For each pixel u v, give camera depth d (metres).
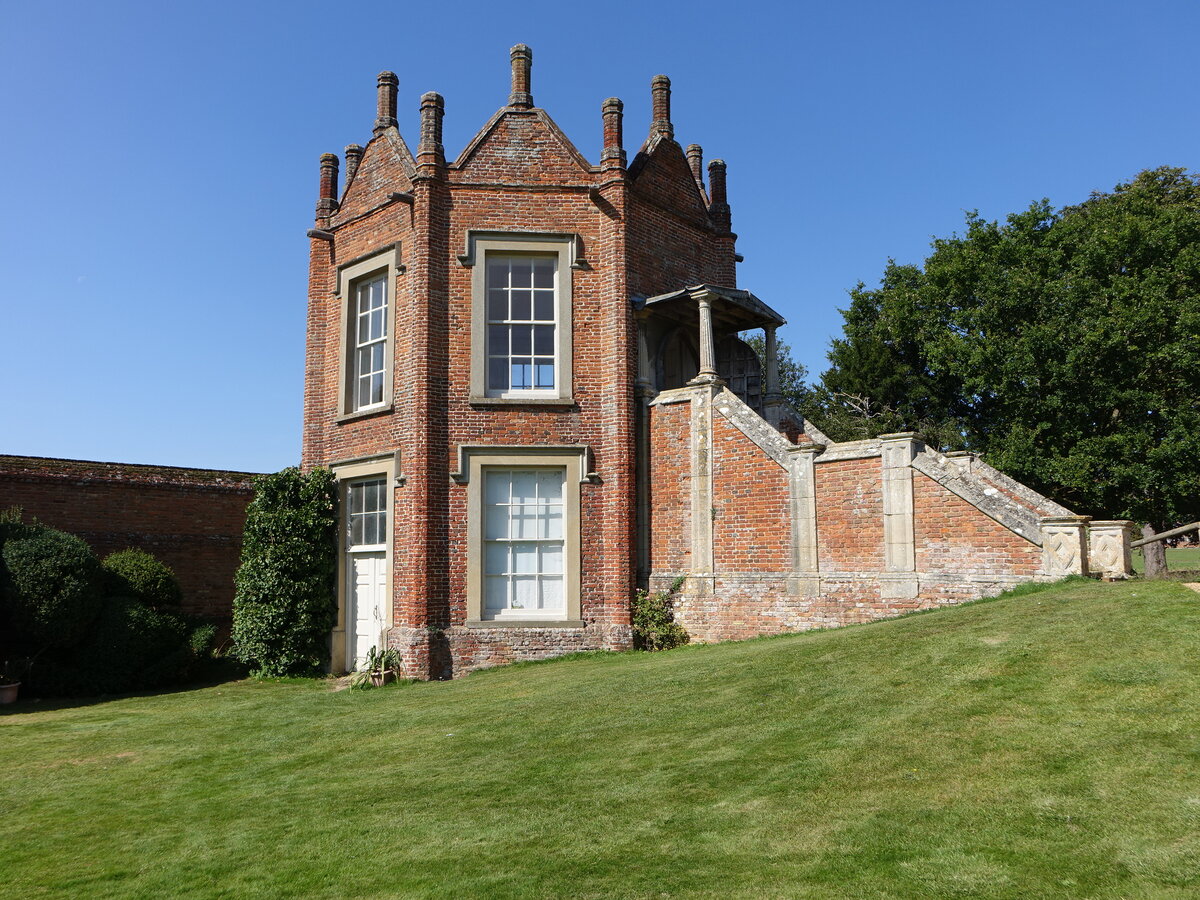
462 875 5.89
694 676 10.98
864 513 13.95
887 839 5.73
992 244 27.94
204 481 20.92
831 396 35.09
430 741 9.91
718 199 19.88
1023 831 5.61
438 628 15.52
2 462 18.53
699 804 6.77
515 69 17.33
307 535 17.12
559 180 16.97
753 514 15.19
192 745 10.98
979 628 10.16
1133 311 22.62
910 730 7.63
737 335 19.42
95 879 6.41
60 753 10.90
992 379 25.33
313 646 16.97
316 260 18.66
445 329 16.33
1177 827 5.39
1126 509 23.61
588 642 15.92
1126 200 27.00
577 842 6.29
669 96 18.97
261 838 7.06
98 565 16.17
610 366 16.56
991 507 12.70
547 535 16.38
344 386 17.77
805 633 13.85
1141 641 8.65
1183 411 22.95
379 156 17.86
